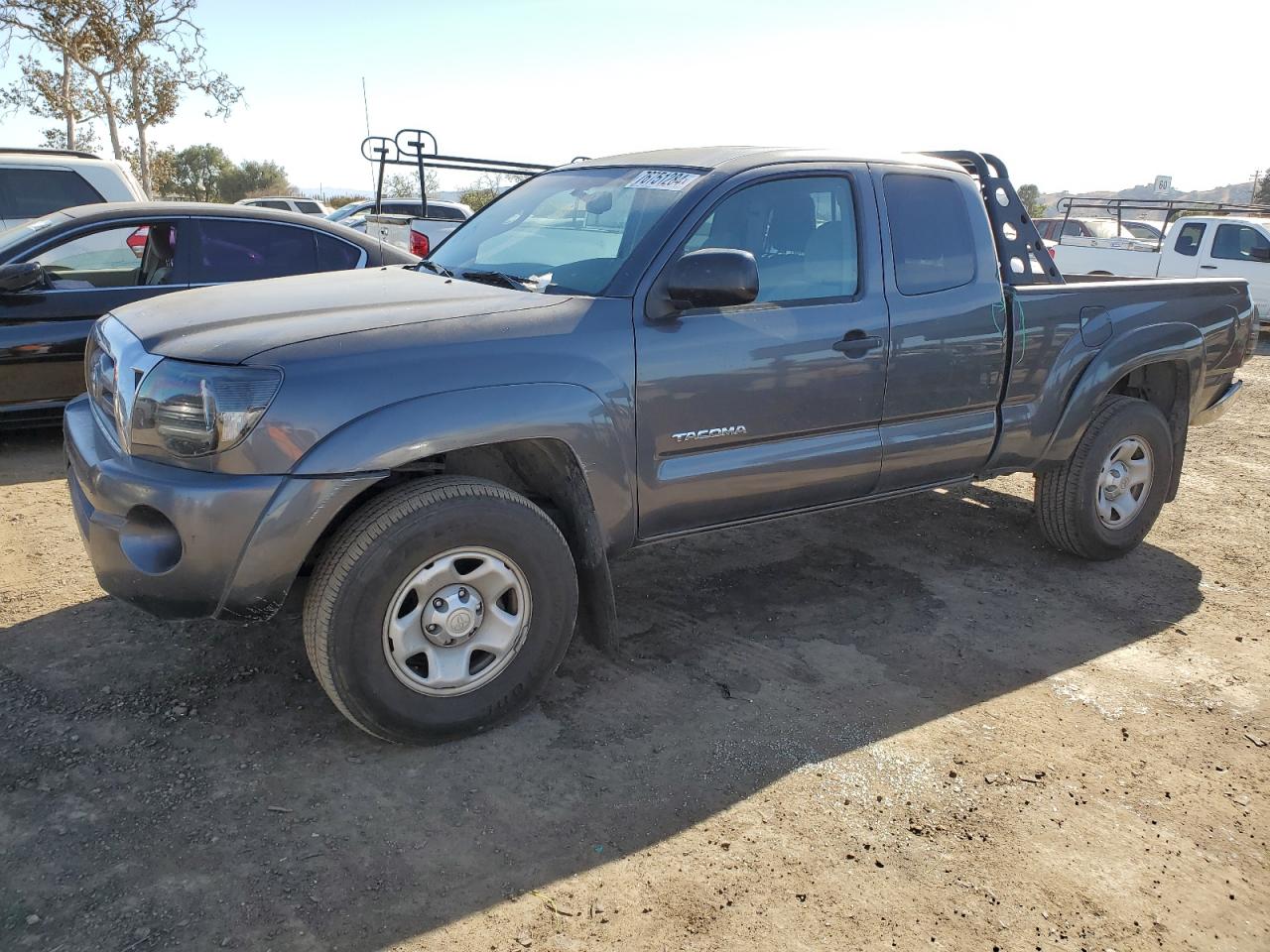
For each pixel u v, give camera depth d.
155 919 2.19
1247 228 13.52
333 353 2.67
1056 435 4.34
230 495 2.56
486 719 2.98
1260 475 6.70
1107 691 3.53
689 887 2.41
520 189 4.30
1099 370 4.35
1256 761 3.14
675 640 3.75
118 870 2.34
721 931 2.27
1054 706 3.40
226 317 2.92
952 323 3.87
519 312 2.99
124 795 2.62
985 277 4.03
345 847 2.47
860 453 3.72
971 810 2.79
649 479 3.22
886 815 2.74
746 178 3.44
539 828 2.60
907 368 3.77
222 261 6.16
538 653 3.03
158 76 24.52
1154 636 4.02
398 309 2.95
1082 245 15.55
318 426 2.61
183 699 3.11
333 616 2.65
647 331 3.15
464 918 2.26
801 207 3.58
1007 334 4.07
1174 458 4.87
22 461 5.65
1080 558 4.84
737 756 2.99
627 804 2.72
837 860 2.54
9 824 2.47
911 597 4.27
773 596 4.21
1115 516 4.71
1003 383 4.12
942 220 3.95
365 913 2.25
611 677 3.43
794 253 3.56
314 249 6.44
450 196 20.33
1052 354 4.23
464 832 2.56
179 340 2.78
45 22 22.55
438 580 2.80
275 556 2.61
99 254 5.85
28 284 5.50
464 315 2.93
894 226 3.79
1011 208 4.37
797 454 3.56
